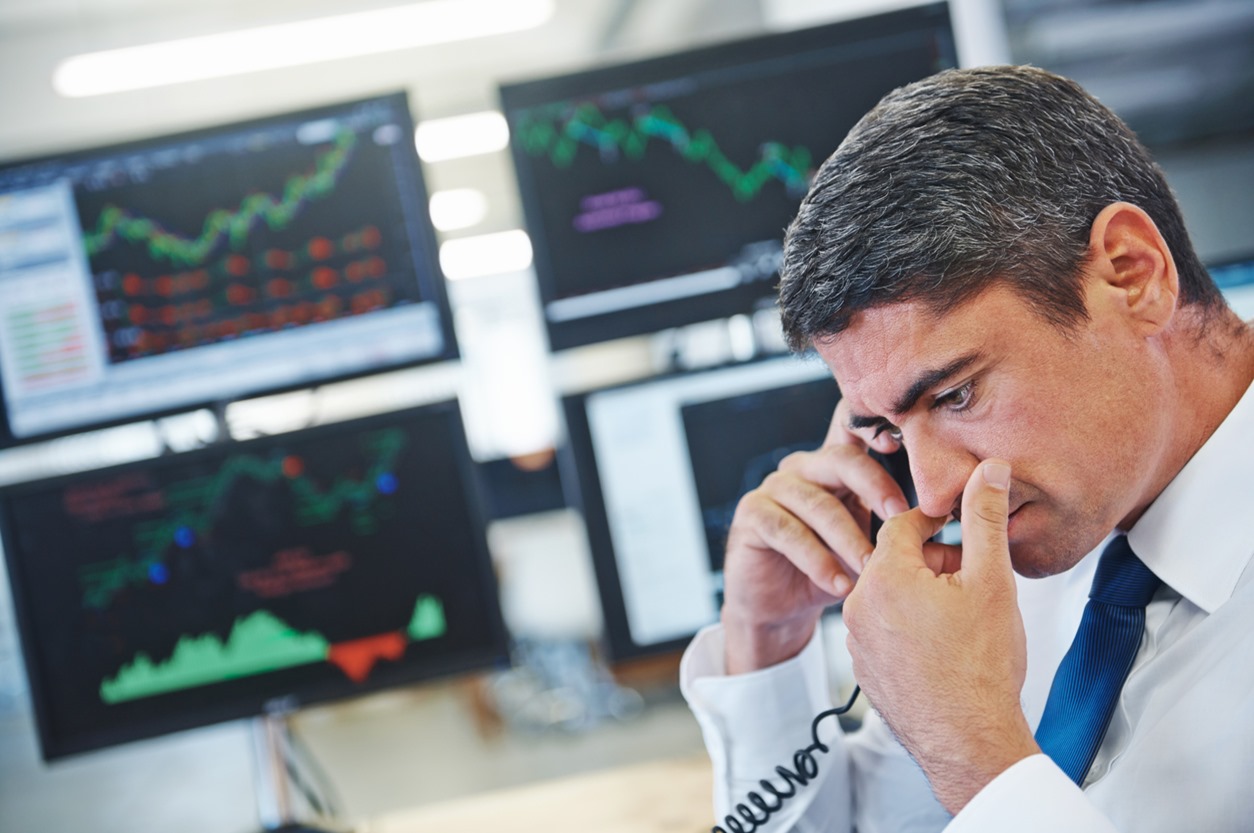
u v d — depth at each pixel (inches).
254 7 151.7
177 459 62.2
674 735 142.7
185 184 63.6
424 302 64.5
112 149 62.6
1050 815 26.8
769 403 64.3
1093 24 75.9
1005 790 27.2
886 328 29.2
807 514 39.6
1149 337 30.3
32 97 159.9
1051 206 29.0
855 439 40.6
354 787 144.3
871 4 86.5
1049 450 29.5
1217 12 75.4
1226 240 77.7
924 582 29.9
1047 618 40.0
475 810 59.8
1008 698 28.5
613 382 64.0
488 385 280.8
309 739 166.6
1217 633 31.3
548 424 281.6
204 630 63.0
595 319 65.4
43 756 62.2
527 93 64.2
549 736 151.9
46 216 62.9
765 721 42.6
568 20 181.3
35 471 94.3
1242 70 76.2
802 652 43.6
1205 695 30.4
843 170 30.0
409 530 63.6
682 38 162.9
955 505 30.5
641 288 65.3
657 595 64.7
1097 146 30.3
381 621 63.7
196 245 63.7
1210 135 77.0
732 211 65.1
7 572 62.2
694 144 64.8
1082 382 29.3
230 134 63.2
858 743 45.3
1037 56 77.1
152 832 134.9
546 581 221.0
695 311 65.3
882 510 38.3
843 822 43.1
